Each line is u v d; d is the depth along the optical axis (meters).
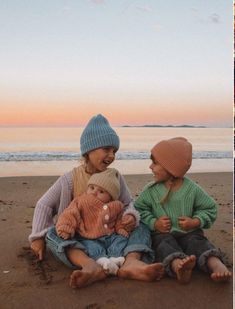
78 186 3.10
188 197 3.04
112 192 2.91
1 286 2.53
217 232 3.73
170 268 2.64
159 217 3.05
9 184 6.56
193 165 11.02
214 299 2.38
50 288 2.50
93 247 2.78
